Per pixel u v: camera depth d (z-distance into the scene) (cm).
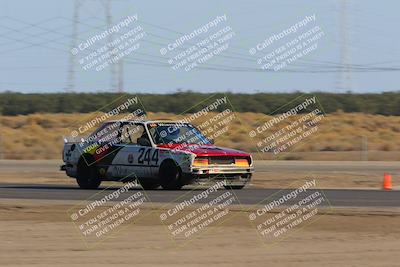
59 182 6869
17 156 11594
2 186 6309
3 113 19175
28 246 3528
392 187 6234
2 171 8231
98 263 3175
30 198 5247
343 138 14850
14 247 3506
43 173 7900
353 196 5306
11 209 4653
